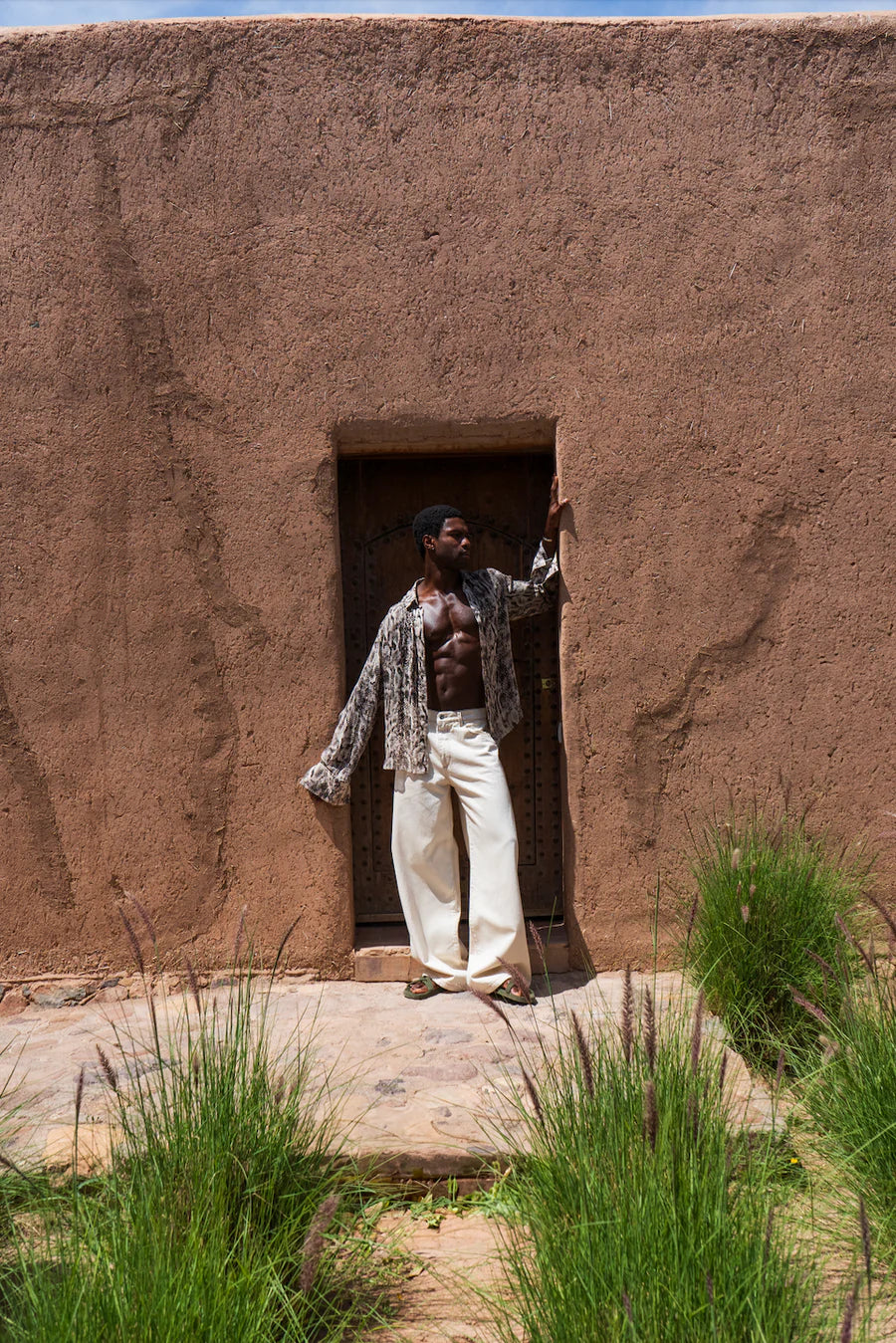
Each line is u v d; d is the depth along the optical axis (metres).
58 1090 3.66
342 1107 3.43
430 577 4.50
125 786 4.65
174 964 4.68
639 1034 2.79
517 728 5.00
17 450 4.58
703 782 4.71
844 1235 2.84
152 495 4.59
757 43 4.55
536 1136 2.81
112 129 4.51
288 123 4.50
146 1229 2.39
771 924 4.13
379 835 5.00
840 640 4.70
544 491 4.96
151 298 4.55
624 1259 2.21
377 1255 2.89
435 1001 4.40
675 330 4.60
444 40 4.50
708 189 4.57
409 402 4.57
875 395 4.65
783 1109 3.34
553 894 5.02
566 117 4.53
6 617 4.61
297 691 4.62
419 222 4.54
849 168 4.59
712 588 4.66
